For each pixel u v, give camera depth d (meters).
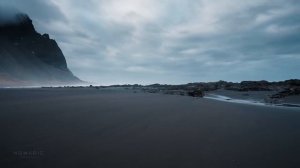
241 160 6.37
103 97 30.95
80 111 15.55
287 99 26.12
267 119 13.10
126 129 10.04
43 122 11.27
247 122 12.09
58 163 5.94
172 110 16.81
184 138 8.64
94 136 8.74
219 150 7.21
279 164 6.12
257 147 7.58
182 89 57.00
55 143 7.69
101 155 6.60
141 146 7.54
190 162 6.18
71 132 9.30
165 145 7.69
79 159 6.25
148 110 16.64
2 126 10.16
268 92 37.75
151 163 6.07
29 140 7.99
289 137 8.93
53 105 19.19
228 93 40.81
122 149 7.20
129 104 21.06
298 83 43.50
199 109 17.62
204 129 10.24
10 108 16.64
